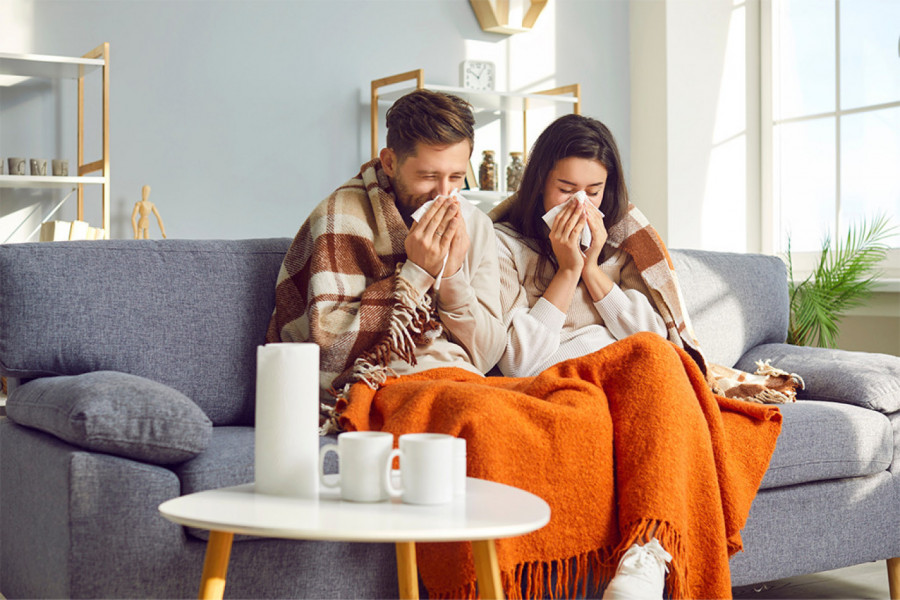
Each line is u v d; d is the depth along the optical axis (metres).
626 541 1.31
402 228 1.73
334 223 1.72
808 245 3.94
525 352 1.78
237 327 1.77
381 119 4.04
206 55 3.65
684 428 1.41
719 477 1.49
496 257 1.84
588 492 1.37
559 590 1.39
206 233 3.67
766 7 4.14
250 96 3.74
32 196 3.39
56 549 1.33
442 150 1.66
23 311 1.60
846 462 1.80
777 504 1.73
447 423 1.35
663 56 4.24
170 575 1.30
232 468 1.35
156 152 3.57
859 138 3.71
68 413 1.30
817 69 3.90
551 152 1.88
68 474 1.27
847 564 1.83
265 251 1.84
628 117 4.48
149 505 1.29
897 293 3.31
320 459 1.09
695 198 4.20
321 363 1.62
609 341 1.89
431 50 4.12
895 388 1.94
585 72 4.42
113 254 1.70
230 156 3.71
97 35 3.46
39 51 3.38
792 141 4.04
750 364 2.28
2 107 3.33
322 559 1.37
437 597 1.34
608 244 2.01
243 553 1.33
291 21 3.82
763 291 2.39
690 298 2.26
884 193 3.59
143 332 1.68
